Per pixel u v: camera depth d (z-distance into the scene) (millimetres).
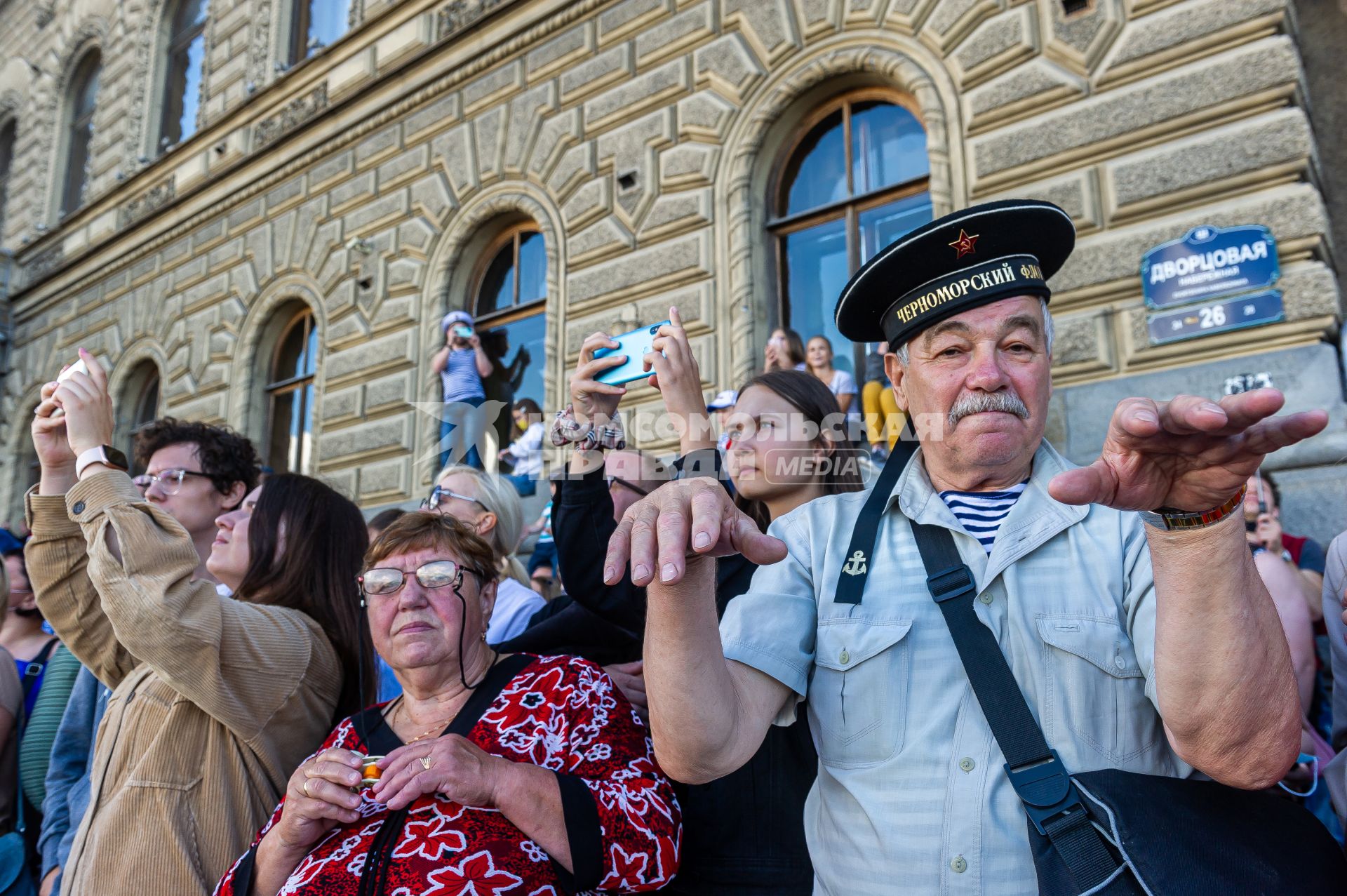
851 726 1177
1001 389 1219
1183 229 3873
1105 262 4047
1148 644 1057
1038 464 1290
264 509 2041
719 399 3264
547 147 6473
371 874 1366
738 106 5500
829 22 5172
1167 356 3852
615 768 1502
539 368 6543
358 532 2105
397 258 7434
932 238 1246
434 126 7316
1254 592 896
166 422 2529
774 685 1217
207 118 9688
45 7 13148
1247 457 788
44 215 12164
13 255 12430
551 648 1896
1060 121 4254
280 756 1764
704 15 5711
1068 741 1067
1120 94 4117
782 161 5473
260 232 8703
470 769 1373
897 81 4934
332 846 1438
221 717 1663
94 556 1665
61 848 2160
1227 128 3846
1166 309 3859
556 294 6211
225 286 9000
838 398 4434
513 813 1359
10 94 13578
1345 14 4938
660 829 1444
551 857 1381
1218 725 899
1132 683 1084
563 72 6516
